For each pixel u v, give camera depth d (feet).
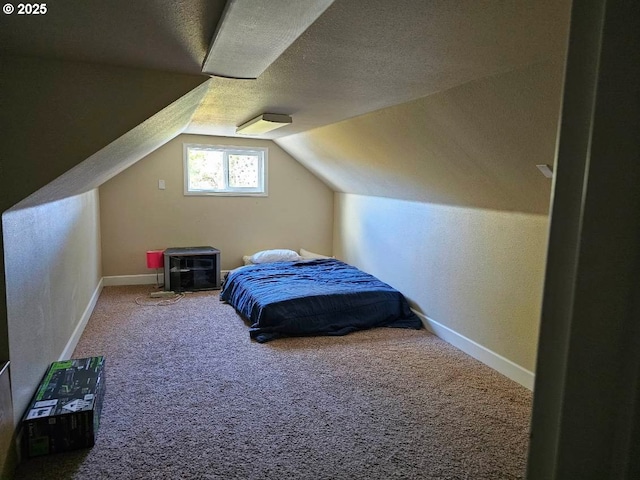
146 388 8.49
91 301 13.07
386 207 14.60
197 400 8.09
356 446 6.81
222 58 5.79
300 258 17.54
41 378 7.41
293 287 13.03
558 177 1.05
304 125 12.50
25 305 6.62
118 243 16.19
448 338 11.46
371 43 5.30
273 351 10.52
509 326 9.48
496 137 7.62
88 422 6.52
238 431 7.13
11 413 5.87
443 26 4.70
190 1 4.06
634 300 0.93
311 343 11.12
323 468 6.26
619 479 1.00
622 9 0.88
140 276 16.61
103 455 6.41
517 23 4.54
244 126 12.92
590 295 0.99
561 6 4.12
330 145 13.79
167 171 16.52
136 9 4.23
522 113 6.66
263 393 8.42
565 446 1.07
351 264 17.67
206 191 17.22
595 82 0.94
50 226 8.27
